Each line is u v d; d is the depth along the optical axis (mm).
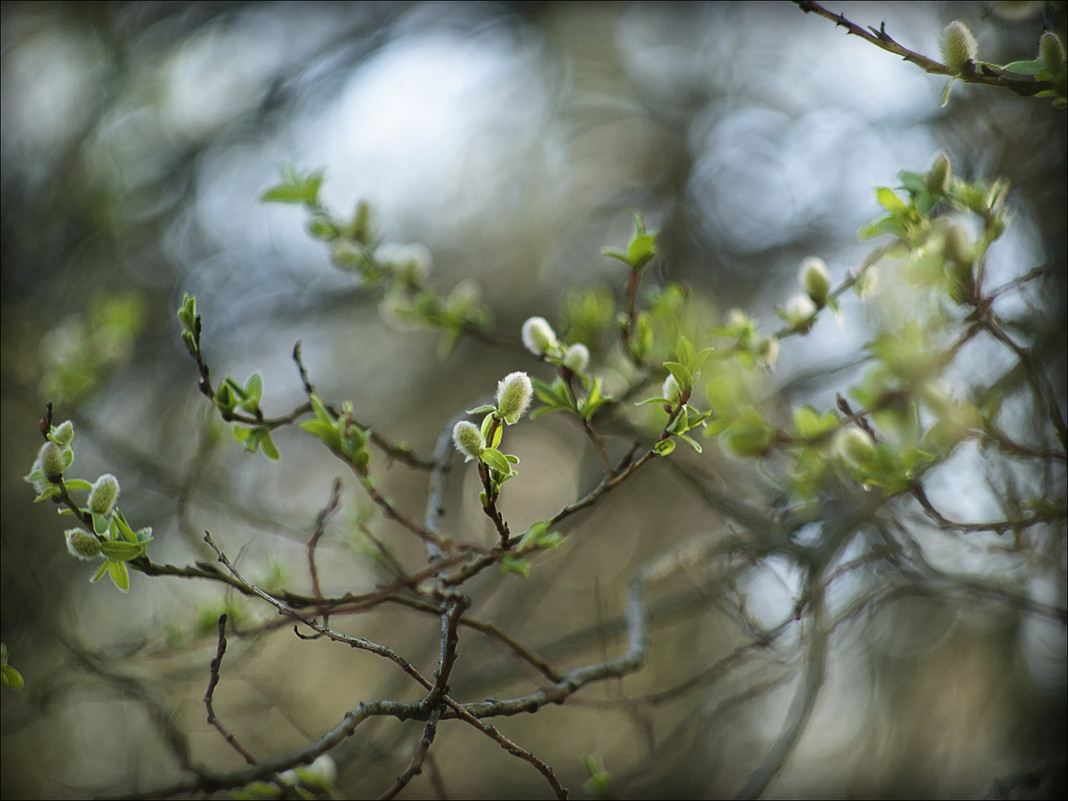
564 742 6277
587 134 7652
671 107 7363
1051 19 2379
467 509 6777
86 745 5699
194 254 6664
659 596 6090
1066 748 4293
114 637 5238
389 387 7180
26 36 6539
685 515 6309
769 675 3988
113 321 3895
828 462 2646
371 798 4145
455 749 6266
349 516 3418
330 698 5895
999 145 4207
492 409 1771
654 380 2670
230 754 5219
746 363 2578
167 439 5801
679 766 5461
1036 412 3184
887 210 2115
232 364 6574
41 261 5711
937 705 4891
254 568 3324
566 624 6355
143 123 6586
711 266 6531
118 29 6691
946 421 2150
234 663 3225
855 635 4562
